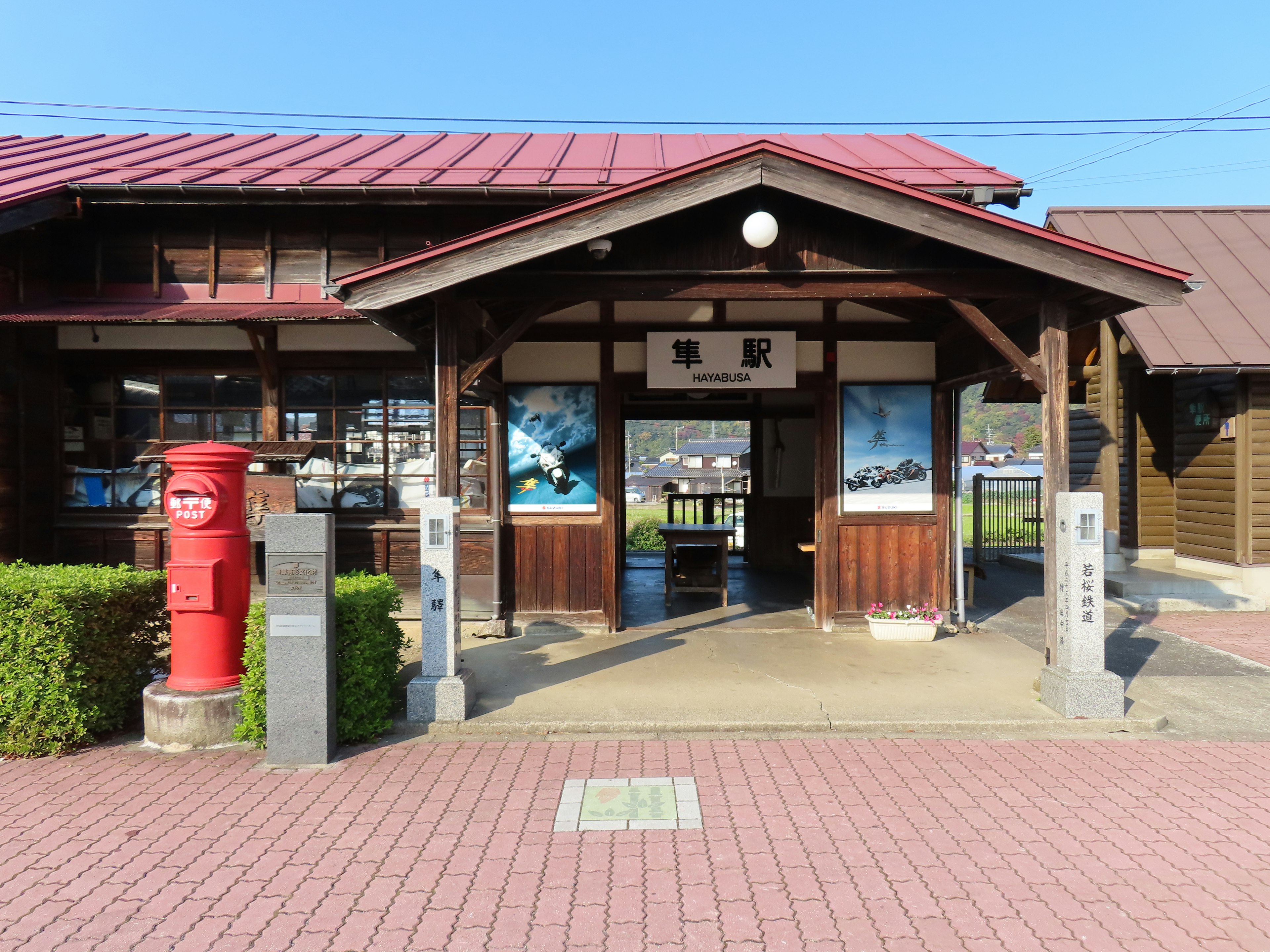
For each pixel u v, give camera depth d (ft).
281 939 8.68
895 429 23.47
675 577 29.63
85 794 12.48
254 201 22.58
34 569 16.42
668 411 39.91
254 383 23.99
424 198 22.52
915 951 8.41
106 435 23.82
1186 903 9.30
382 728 14.85
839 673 18.57
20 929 8.87
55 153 27.40
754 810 11.74
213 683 14.89
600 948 8.47
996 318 19.06
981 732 15.02
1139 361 33.06
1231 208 34.45
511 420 23.47
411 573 24.00
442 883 9.78
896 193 15.15
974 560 36.83
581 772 13.24
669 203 15.28
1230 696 17.16
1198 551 31.04
